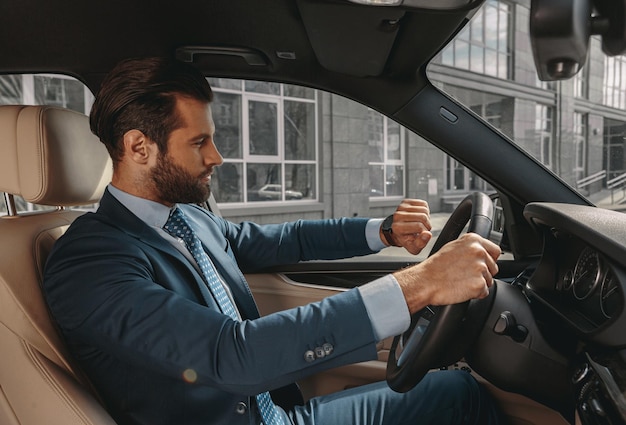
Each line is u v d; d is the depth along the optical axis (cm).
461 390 130
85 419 93
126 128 100
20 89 583
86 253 97
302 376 84
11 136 111
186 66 104
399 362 107
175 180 103
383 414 125
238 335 84
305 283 189
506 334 101
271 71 173
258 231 152
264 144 809
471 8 112
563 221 97
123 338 87
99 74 172
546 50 65
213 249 125
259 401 108
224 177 785
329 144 822
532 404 138
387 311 84
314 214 833
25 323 100
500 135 158
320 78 169
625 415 74
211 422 102
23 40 157
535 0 63
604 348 85
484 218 108
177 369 85
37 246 110
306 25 134
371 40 135
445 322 95
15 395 100
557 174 156
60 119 115
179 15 146
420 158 830
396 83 159
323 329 83
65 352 102
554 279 111
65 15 147
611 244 86
